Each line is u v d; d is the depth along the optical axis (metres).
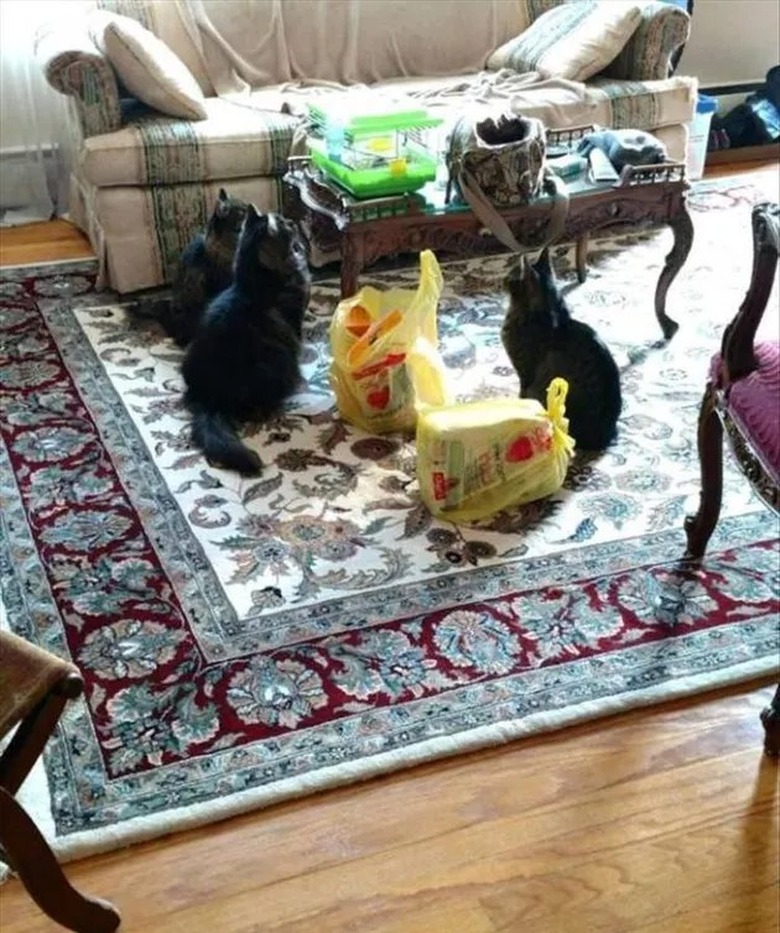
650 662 1.76
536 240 2.58
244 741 1.60
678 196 2.69
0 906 1.37
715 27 4.44
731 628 1.84
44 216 3.68
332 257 3.19
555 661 1.76
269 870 1.43
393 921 1.37
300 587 1.92
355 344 2.29
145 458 2.29
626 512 2.14
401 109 2.54
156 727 1.62
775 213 1.57
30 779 1.52
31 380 2.60
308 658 1.75
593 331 2.33
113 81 2.95
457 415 2.07
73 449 2.32
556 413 2.09
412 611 1.86
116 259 3.04
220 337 2.38
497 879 1.42
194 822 1.48
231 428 2.37
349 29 3.60
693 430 2.41
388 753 1.58
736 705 1.71
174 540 2.04
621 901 1.40
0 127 3.57
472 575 1.95
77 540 2.03
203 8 3.42
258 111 3.21
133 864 1.43
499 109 3.26
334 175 2.56
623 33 3.49
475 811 1.52
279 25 3.52
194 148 2.99
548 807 1.53
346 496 2.17
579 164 2.75
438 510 2.09
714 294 3.07
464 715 1.65
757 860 1.46
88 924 1.29
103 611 1.85
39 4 3.44
